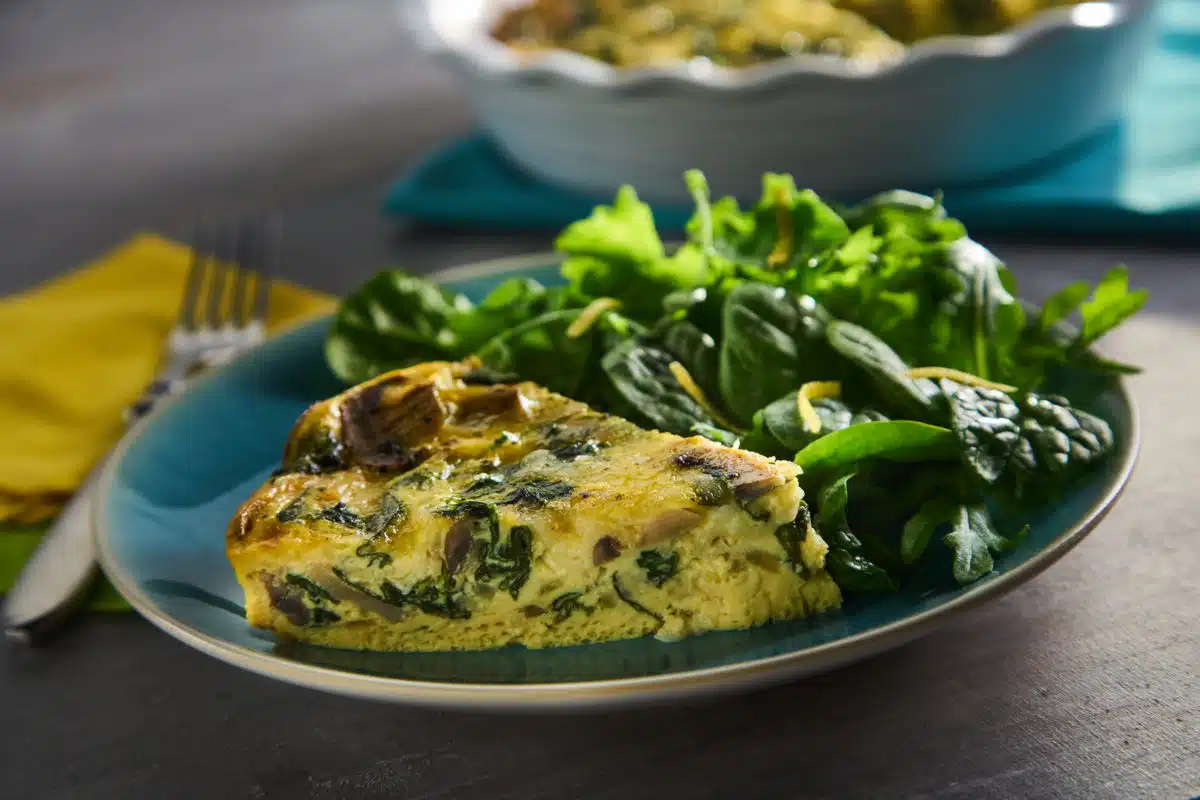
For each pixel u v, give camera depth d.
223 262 0.76
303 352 0.64
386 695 0.50
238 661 0.51
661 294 0.62
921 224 0.61
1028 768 0.50
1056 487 0.54
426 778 0.52
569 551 0.53
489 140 0.89
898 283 0.59
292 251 0.79
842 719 0.52
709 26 0.88
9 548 0.61
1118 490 0.53
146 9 1.38
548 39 0.91
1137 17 0.74
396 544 0.54
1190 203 0.73
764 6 0.89
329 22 1.28
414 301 0.65
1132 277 0.70
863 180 0.76
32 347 0.70
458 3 0.89
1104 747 0.50
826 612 0.53
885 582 0.53
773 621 0.53
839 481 0.53
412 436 0.57
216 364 0.64
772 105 0.73
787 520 0.53
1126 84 0.78
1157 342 0.65
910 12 0.86
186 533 0.57
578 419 0.57
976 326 0.58
